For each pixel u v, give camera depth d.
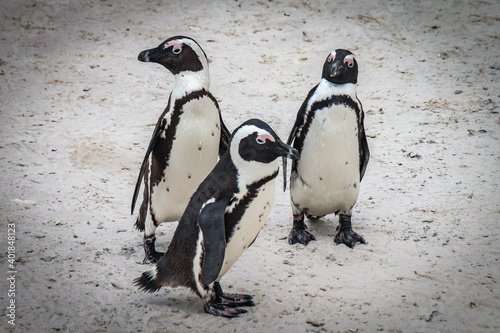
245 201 11.81
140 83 26.88
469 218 16.84
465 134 22.12
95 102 24.97
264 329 12.30
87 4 34.72
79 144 21.42
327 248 15.70
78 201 17.69
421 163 20.17
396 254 15.30
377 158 20.64
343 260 15.09
